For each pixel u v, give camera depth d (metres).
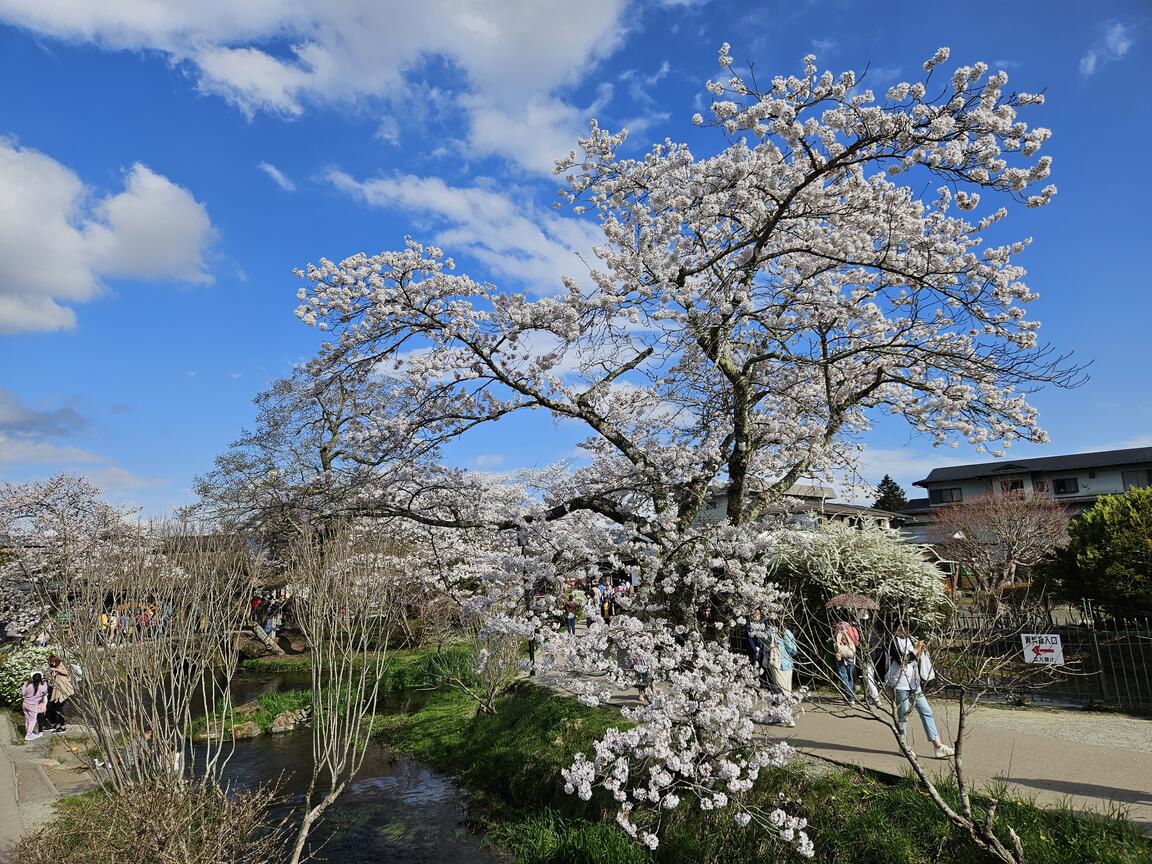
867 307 10.23
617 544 9.56
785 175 9.21
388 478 11.09
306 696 17.83
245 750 14.20
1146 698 10.88
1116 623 12.70
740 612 9.56
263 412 25.34
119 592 9.12
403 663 19.84
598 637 8.40
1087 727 9.33
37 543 24.27
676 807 8.17
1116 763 7.43
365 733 15.33
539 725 11.68
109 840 6.20
